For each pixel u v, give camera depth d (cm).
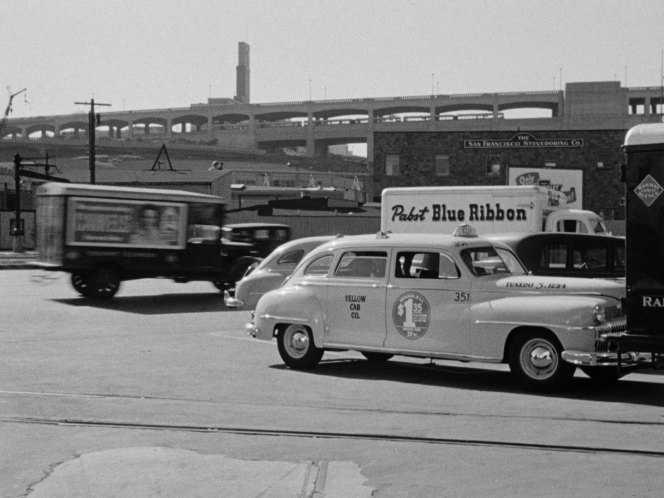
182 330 1712
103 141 17388
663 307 927
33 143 16425
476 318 1074
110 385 1080
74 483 650
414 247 1145
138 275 2375
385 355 1334
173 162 13950
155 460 716
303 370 1224
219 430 826
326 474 671
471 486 637
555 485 639
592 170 6197
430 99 18388
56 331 1670
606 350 1007
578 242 1627
